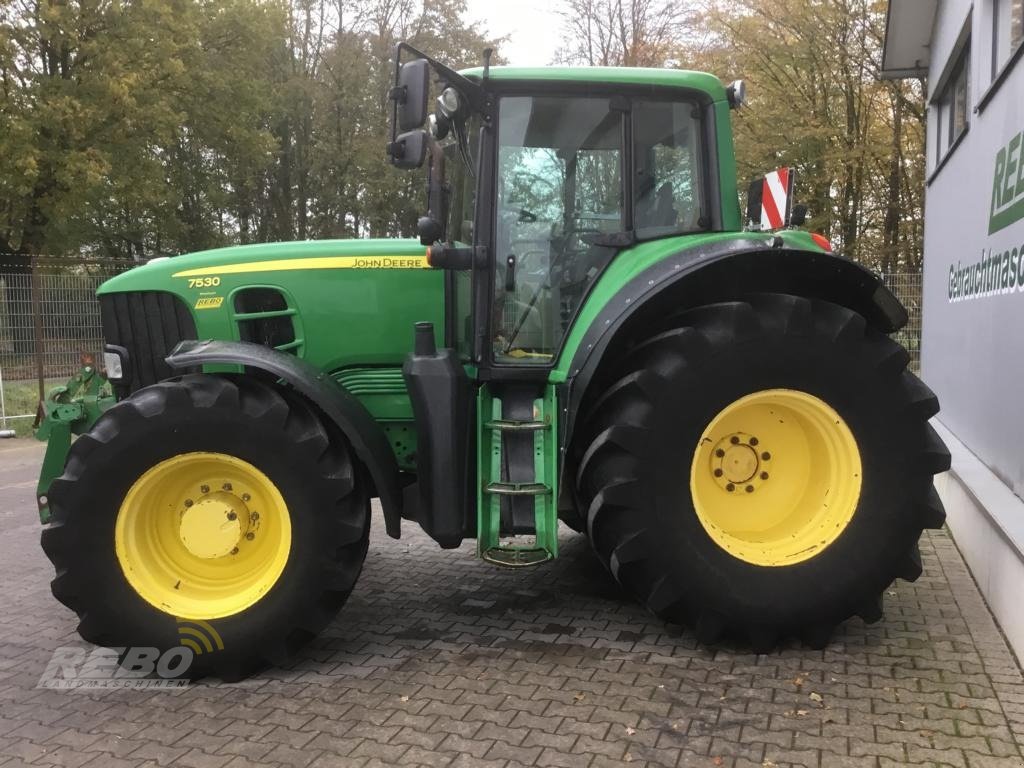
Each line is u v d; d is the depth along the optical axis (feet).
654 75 11.75
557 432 11.01
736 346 10.22
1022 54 14.23
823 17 59.11
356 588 13.82
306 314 12.72
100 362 33.65
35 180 59.47
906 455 10.62
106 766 8.32
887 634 11.25
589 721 8.96
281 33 80.48
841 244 65.00
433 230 11.25
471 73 11.49
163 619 10.24
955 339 20.26
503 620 12.26
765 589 10.41
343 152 88.17
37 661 11.15
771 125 62.18
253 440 10.21
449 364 11.07
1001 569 11.47
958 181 20.30
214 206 91.86
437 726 8.98
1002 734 8.49
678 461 10.25
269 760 8.37
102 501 10.12
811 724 8.78
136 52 62.95
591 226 11.91
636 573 10.57
